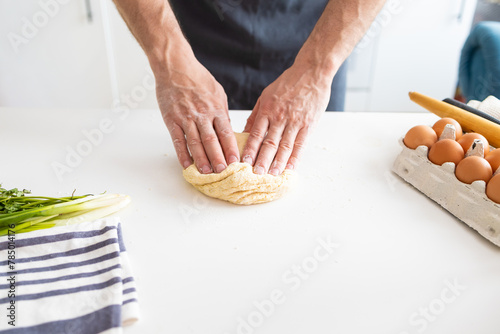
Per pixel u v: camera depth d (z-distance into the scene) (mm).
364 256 518
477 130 629
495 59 930
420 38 1465
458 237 550
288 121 651
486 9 1346
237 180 567
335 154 692
